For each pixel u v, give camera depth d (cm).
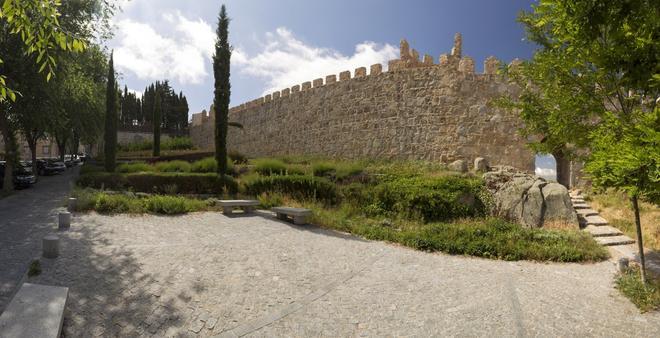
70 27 1708
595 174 515
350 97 2383
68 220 995
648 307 590
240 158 2628
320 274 734
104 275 652
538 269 823
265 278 696
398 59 2183
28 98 1712
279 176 1697
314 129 2620
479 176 1590
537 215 1284
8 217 1151
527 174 1551
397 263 831
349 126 2372
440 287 682
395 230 1175
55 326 427
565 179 1808
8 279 616
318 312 571
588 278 762
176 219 1191
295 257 831
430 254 930
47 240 719
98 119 2841
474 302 612
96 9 1839
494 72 1919
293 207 1353
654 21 412
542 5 446
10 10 450
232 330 511
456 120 1964
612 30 374
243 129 3509
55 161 3641
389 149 2162
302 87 2755
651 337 500
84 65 2192
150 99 6962
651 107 591
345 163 2034
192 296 601
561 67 619
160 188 1720
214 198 1574
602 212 1329
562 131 668
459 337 499
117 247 820
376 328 525
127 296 582
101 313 526
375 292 652
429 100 2047
